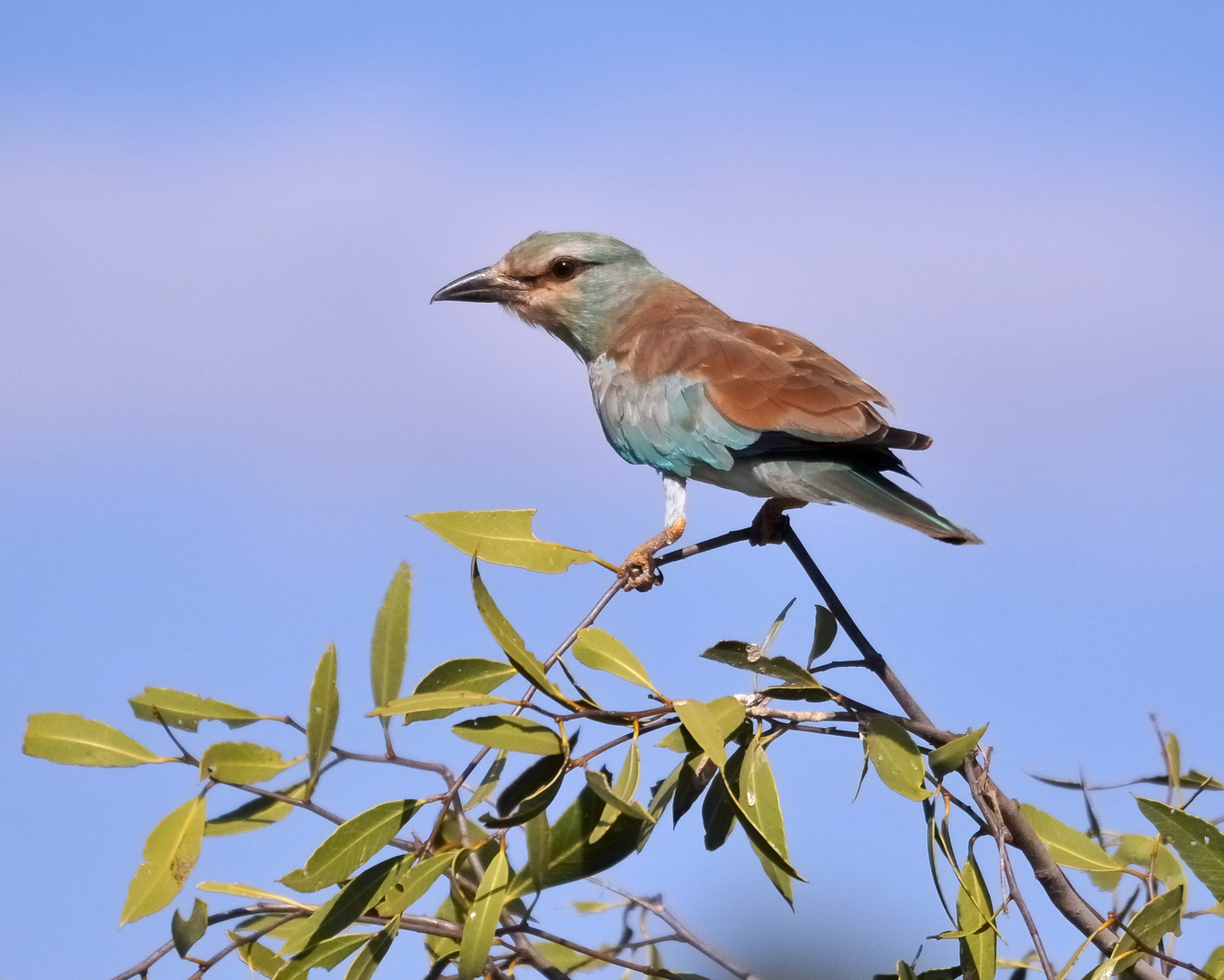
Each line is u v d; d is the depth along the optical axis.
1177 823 6.05
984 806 6.57
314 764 6.71
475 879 7.12
